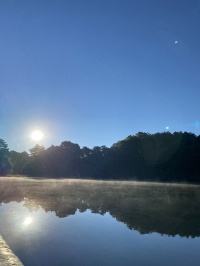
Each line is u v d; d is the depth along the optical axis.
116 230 17.66
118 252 13.33
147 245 14.67
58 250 13.48
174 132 124.44
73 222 19.88
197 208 27.69
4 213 22.88
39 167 153.00
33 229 17.56
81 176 144.12
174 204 30.97
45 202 30.03
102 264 11.79
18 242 14.73
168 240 15.53
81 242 14.98
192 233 17.16
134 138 132.50
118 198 36.09
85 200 32.69
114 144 146.12
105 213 23.89
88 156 150.25
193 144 118.56
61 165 149.25
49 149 155.25
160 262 12.09
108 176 133.12
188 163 114.31
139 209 26.55
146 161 125.81
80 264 11.78
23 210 24.47
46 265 11.59
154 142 125.00
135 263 11.98
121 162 131.25
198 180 107.69
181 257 12.71
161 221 20.77
